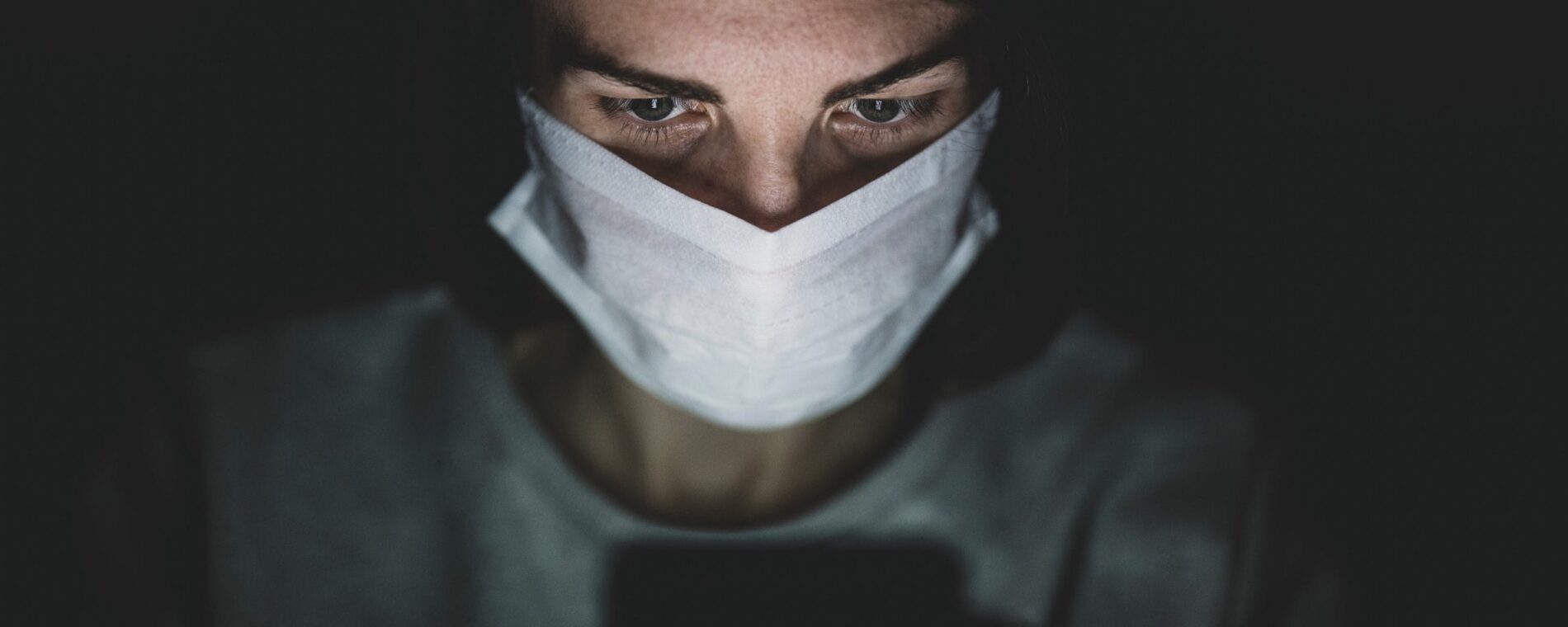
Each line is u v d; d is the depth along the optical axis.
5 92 2.77
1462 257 2.77
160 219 2.71
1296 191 2.79
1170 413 1.34
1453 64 2.87
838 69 0.90
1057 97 1.13
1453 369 2.67
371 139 2.70
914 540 1.28
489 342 1.26
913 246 1.09
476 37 1.23
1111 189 2.71
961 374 1.27
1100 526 1.33
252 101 2.75
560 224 1.13
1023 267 1.27
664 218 1.01
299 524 1.31
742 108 0.92
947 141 1.04
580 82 0.95
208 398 1.32
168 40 2.77
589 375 1.27
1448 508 2.56
